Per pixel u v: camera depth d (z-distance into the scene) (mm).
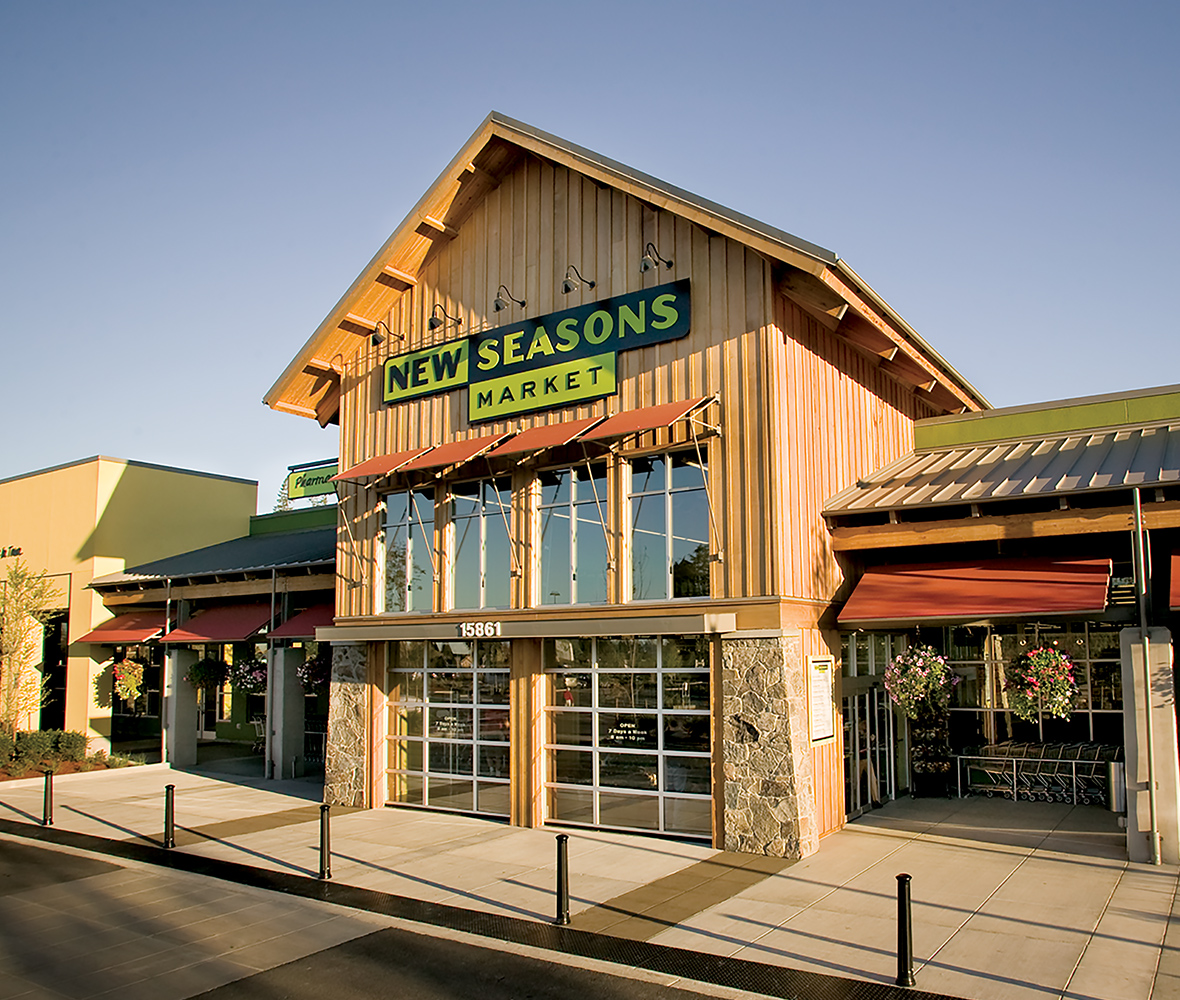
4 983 9539
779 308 15125
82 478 30812
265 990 9242
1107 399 19297
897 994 8680
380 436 20000
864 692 17375
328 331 19734
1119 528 14000
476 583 18094
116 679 28344
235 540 33562
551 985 9172
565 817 16594
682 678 15430
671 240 16125
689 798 15125
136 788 21875
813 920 10844
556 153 16875
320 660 22844
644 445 15891
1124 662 13414
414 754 19047
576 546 16766
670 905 11578
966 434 20609
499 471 17766
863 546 15898
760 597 14391
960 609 14086
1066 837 14797
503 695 17828
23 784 22438
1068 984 8781
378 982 9383
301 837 16062
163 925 11336
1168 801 13086
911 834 15203
